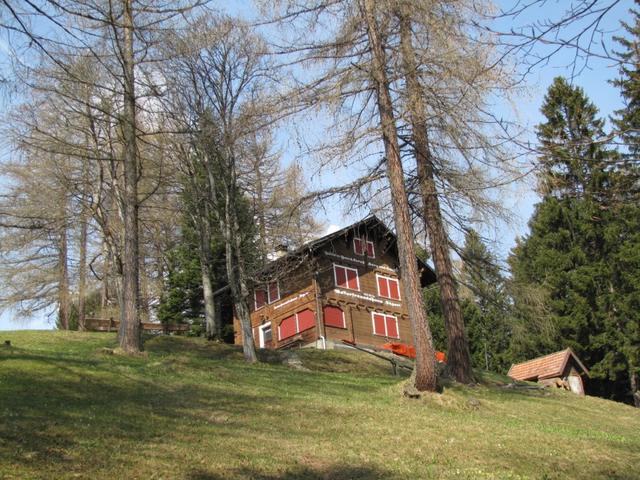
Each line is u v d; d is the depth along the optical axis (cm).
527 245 4097
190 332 3497
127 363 1706
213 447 1033
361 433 1218
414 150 1811
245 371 1898
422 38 1566
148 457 950
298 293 3528
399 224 1705
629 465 1136
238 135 1741
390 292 3850
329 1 1612
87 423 1085
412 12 1530
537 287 2172
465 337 2067
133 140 2008
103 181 2464
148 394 1365
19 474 826
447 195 1830
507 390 2231
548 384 3080
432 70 1530
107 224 2627
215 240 3669
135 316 1914
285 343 3512
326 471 968
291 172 1700
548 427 1485
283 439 1125
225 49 2295
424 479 951
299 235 2697
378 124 1688
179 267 3878
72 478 837
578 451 1208
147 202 3139
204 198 2761
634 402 3806
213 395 1432
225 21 1864
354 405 1473
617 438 1416
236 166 2609
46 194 2681
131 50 1905
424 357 1645
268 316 3703
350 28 1614
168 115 2142
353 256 3709
